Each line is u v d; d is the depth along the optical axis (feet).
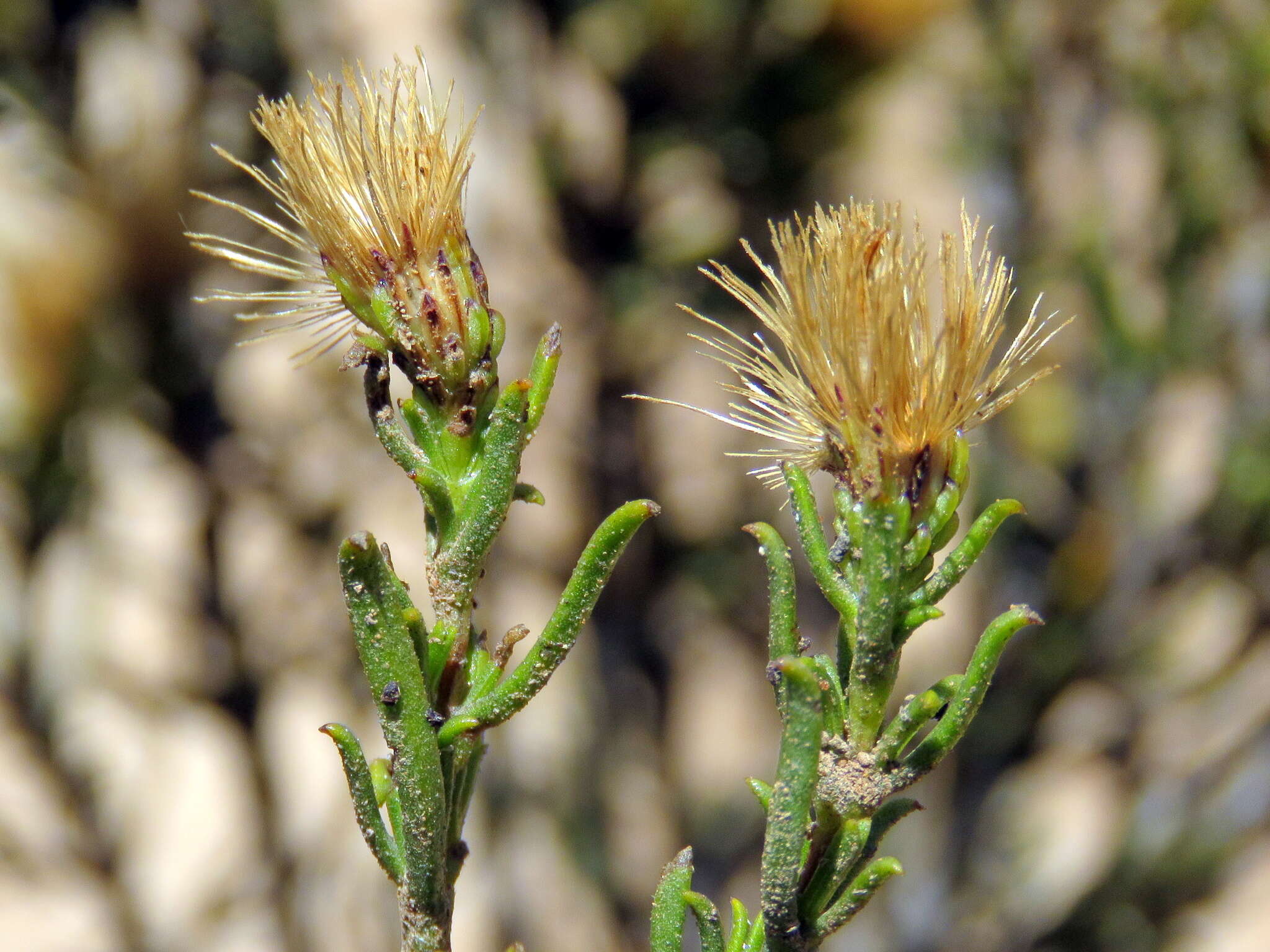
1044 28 1.23
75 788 1.19
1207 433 1.27
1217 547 1.21
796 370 0.50
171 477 1.27
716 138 1.26
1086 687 1.28
